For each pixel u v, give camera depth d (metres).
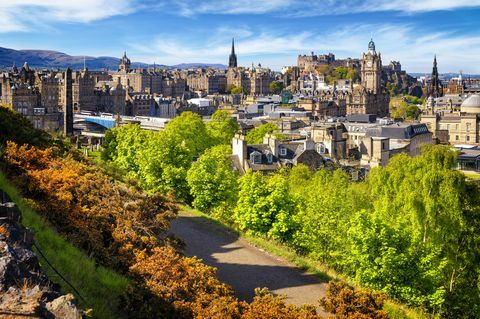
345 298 34.47
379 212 63.62
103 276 31.81
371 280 52.97
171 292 32.34
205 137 148.75
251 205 67.69
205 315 31.12
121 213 43.94
